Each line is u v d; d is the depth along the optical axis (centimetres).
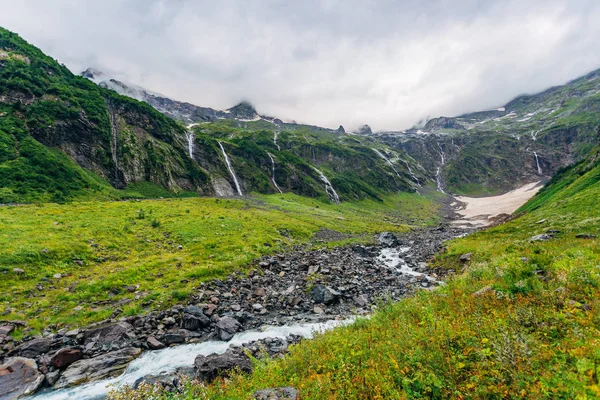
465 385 534
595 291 802
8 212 3816
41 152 7269
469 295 1030
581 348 520
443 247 4600
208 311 2083
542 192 10425
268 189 14312
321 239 5744
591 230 2812
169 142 12731
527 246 2342
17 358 1412
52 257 2648
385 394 579
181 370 1408
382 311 1195
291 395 667
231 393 755
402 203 19762
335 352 874
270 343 1675
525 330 646
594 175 5797
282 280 2969
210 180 12294
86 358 1519
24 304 1953
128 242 3434
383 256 4681
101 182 8494
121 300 2147
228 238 4053
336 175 19838
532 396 445
